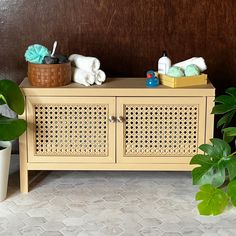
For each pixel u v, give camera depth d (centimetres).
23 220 233
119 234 221
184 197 256
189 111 255
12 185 269
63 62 255
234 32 292
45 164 260
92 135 258
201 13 289
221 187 264
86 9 289
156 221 232
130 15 289
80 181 275
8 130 240
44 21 290
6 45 293
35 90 251
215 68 296
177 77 254
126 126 257
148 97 253
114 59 295
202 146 249
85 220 233
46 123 256
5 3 287
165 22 290
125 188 266
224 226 229
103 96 253
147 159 260
